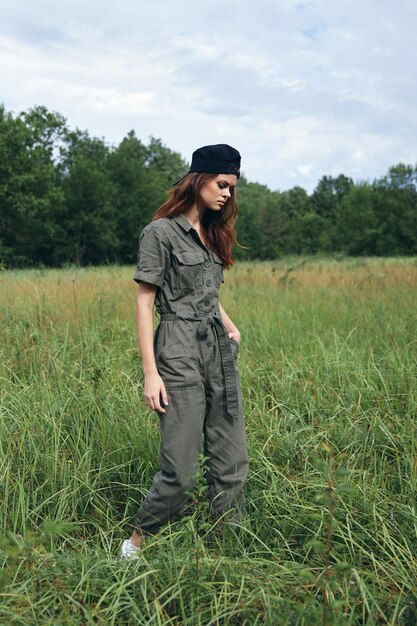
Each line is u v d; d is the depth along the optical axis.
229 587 2.28
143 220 55.97
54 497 3.07
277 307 7.75
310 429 3.74
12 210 45.09
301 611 1.90
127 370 4.83
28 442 3.41
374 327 6.45
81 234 50.75
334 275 12.23
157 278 2.60
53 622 2.02
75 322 6.32
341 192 124.56
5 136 44.03
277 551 2.70
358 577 2.22
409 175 81.56
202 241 2.69
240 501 2.83
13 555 2.04
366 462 3.48
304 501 2.96
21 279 10.70
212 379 2.69
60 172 54.75
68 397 3.98
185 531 2.40
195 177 2.65
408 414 3.87
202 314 2.67
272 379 4.73
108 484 3.31
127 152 60.75
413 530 2.74
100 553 2.58
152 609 2.18
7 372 4.69
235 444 2.77
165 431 2.62
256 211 89.19
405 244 77.12
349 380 4.52
